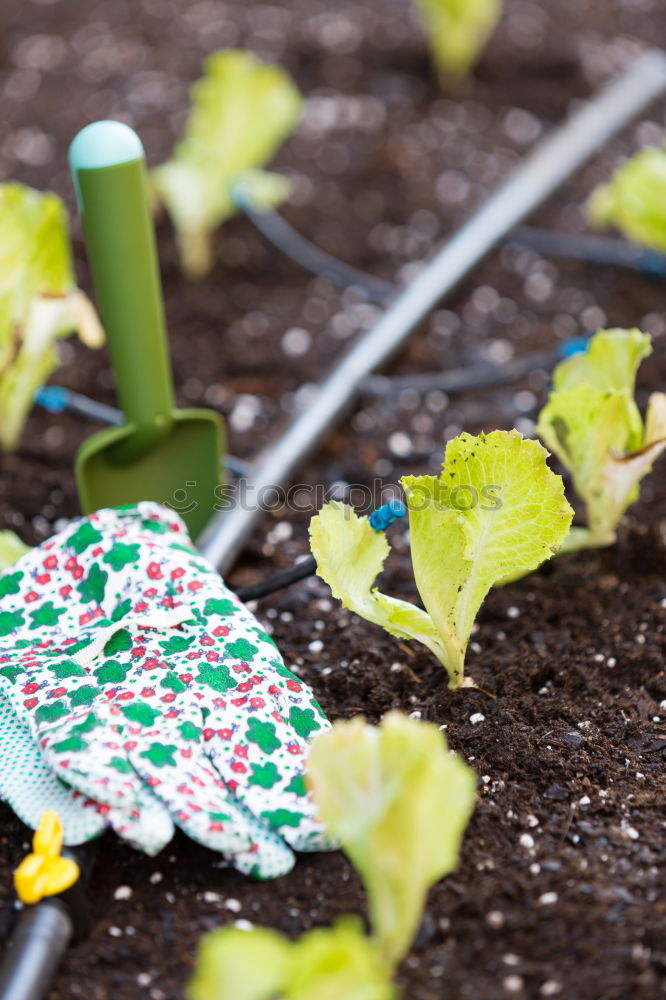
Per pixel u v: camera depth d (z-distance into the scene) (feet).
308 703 3.27
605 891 3.13
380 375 4.37
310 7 6.26
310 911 3.14
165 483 3.72
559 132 5.17
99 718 3.17
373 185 5.01
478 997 3.02
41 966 3.03
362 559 3.34
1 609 3.36
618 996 3.01
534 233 4.83
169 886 3.18
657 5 6.36
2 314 3.79
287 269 4.72
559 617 3.65
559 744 3.35
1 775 3.19
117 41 5.97
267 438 4.19
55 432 4.18
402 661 3.54
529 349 4.44
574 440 3.58
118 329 3.52
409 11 6.18
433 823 2.92
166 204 4.83
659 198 4.39
